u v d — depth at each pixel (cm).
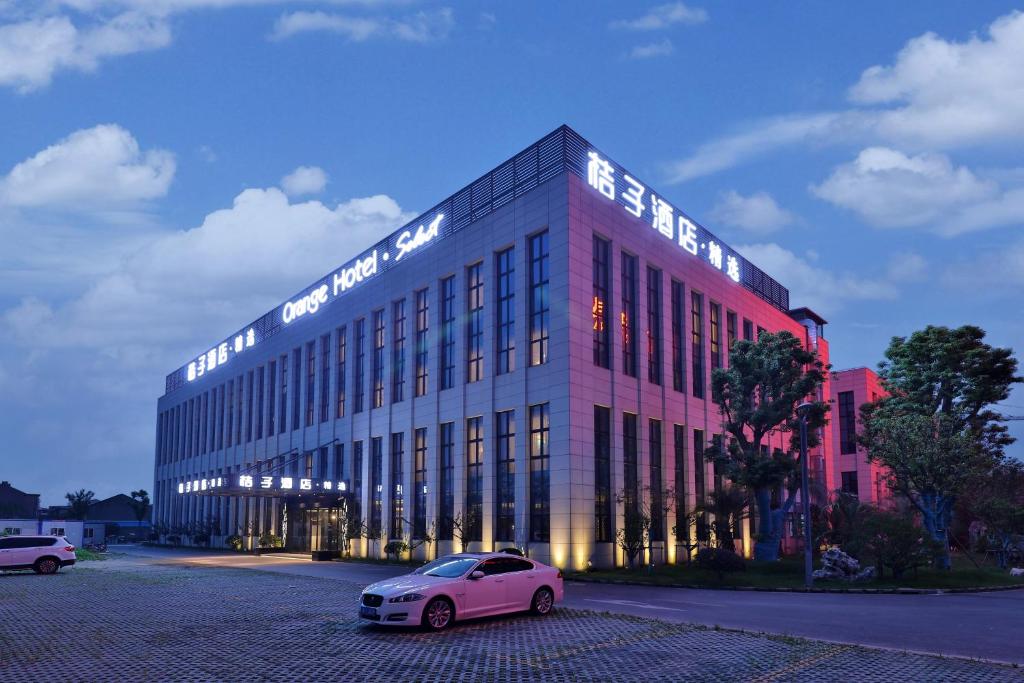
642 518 3634
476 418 4147
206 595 2375
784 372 3875
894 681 1134
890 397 4488
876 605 2222
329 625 1681
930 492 3950
